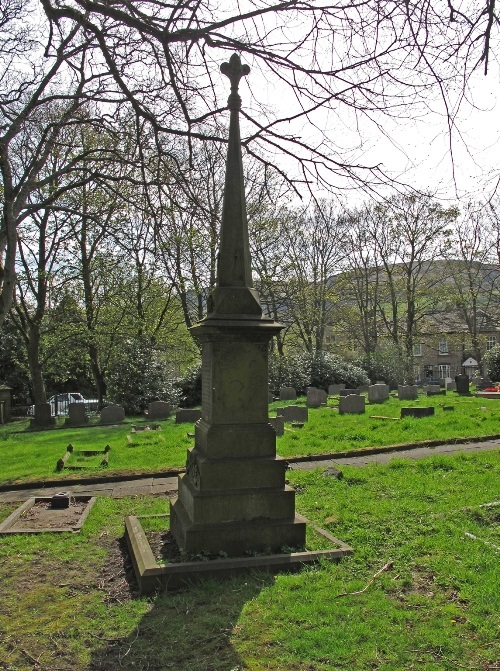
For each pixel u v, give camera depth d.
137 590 4.68
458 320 55.09
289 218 28.28
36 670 3.45
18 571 5.23
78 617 4.18
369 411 20.42
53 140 11.71
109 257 22.97
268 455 5.39
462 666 3.33
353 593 4.36
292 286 32.38
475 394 29.16
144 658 3.53
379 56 5.03
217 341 5.38
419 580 4.66
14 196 11.74
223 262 5.64
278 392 30.28
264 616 4.00
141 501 8.17
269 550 5.15
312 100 5.99
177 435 15.14
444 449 12.01
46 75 10.18
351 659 3.41
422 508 6.66
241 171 5.80
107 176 10.66
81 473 10.47
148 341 26.12
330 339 52.44
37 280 24.64
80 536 6.30
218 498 5.13
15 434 19.08
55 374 32.81
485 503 6.72
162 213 7.52
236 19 5.04
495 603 4.10
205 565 4.74
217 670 3.34
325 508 6.91
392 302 40.75
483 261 39.19
